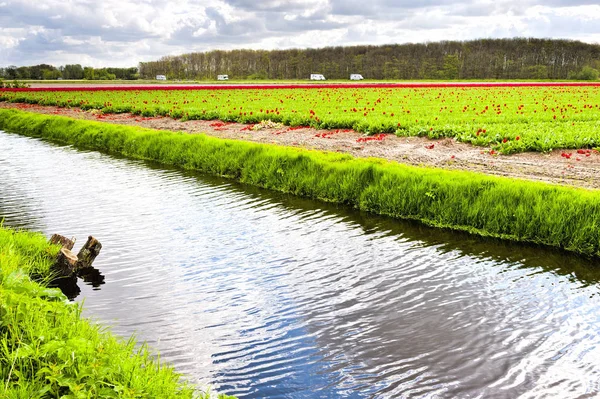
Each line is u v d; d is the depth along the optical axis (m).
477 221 10.20
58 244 8.80
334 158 14.70
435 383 5.10
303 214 11.62
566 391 4.94
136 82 108.00
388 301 6.97
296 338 6.00
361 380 5.16
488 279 7.73
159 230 10.35
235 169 15.96
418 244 9.45
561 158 15.24
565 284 7.53
